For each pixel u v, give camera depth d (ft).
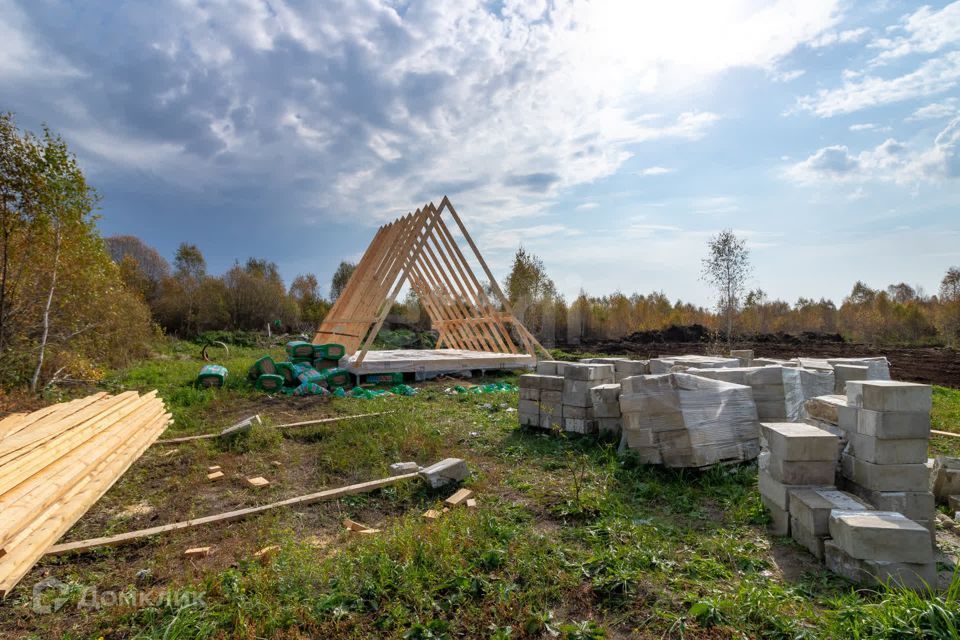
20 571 10.83
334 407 30.94
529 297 78.18
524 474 18.17
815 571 11.21
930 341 84.89
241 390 35.88
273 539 13.14
